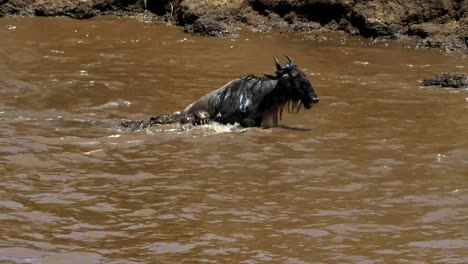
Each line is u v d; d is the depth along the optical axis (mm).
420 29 77188
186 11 85562
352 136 44938
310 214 32781
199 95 55844
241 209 33250
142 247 29078
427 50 74188
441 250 29156
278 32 82562
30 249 28734
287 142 43812
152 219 32031
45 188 35594
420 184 36625
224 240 29859
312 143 43562
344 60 69500
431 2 79375
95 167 38875
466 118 48969
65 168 38594
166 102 53812
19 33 80125
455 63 68188
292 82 47625
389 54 72312
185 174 37938
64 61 67250
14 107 51531
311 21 83812
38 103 52875
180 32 83062
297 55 71438
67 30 82750
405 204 34094
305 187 36156
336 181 37031
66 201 33969
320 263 27750
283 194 35188
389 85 59312
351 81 60750
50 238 29859
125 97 55062
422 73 64125
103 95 55531
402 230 31141
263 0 85125
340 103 53156
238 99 48719
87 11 90688
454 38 74562
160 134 45375
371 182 36906
